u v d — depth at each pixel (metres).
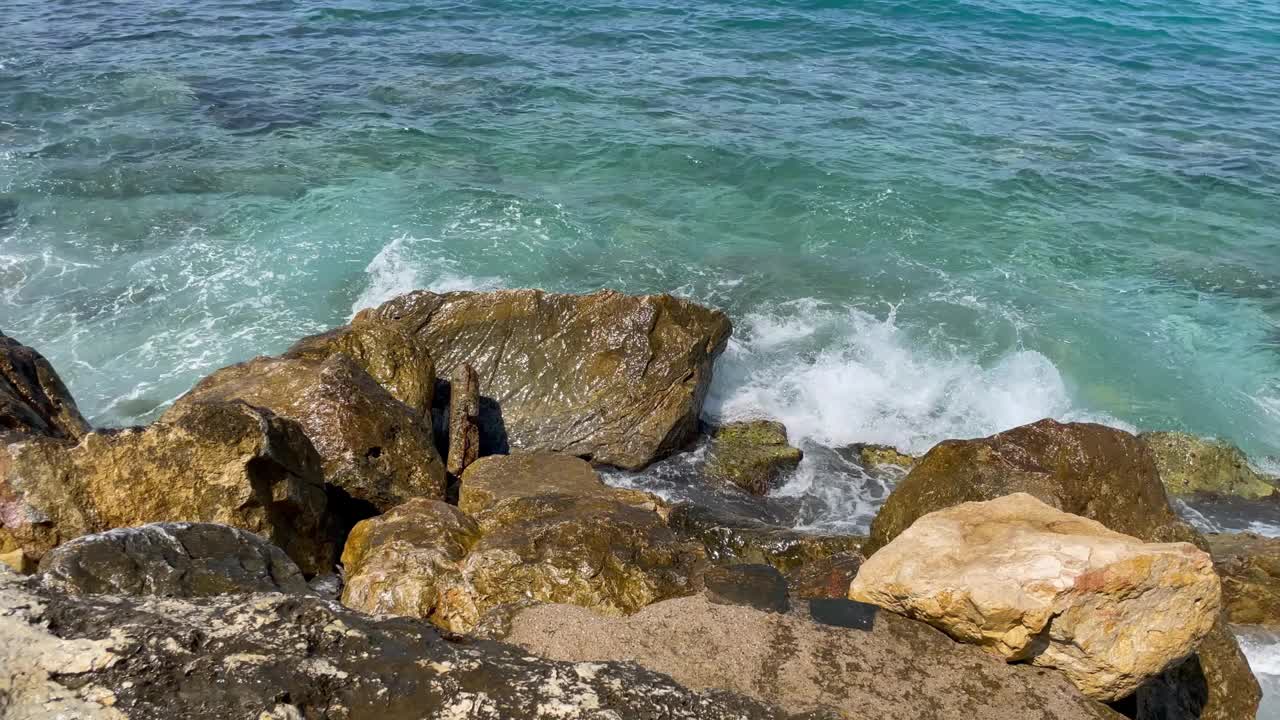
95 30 31.38
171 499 8.86
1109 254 20.11
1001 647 7.25
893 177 22.84
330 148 23.09
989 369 16.52
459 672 5.57
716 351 14.84
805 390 15.88
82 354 15.22
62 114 24.14
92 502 8.66
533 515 9.77
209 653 5.29
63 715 4.76
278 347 15.73
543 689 5.55
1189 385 16.41
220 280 17.47
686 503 11.63
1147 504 10.49
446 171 22.22
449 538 9.19
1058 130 26.50
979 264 19.53
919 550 7.79
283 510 9.48
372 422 11.40
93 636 5.27
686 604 7.79
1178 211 22.03
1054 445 10.54
